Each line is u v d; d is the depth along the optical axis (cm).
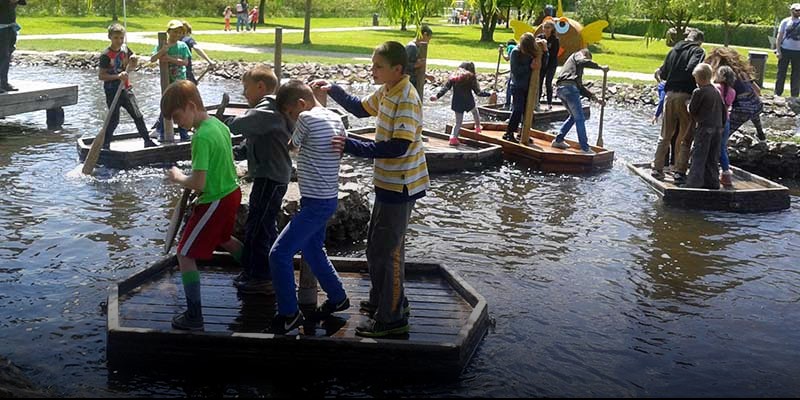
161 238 780
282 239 526
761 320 637
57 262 706
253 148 590
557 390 508
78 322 584
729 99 1002
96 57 2327
